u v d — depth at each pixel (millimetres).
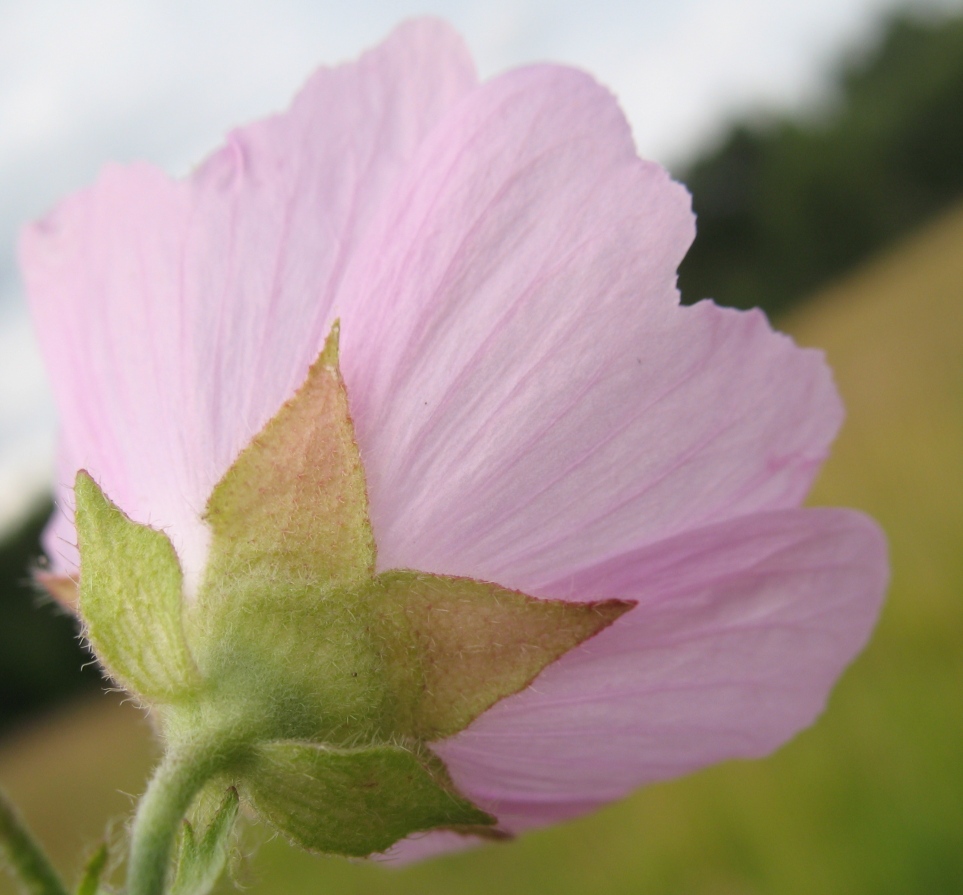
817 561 69
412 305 66
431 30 71
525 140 66
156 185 72
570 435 65
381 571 66
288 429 66
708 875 246
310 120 70
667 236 64
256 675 66
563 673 68
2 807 56
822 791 246
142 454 70
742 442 66
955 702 257
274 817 66
